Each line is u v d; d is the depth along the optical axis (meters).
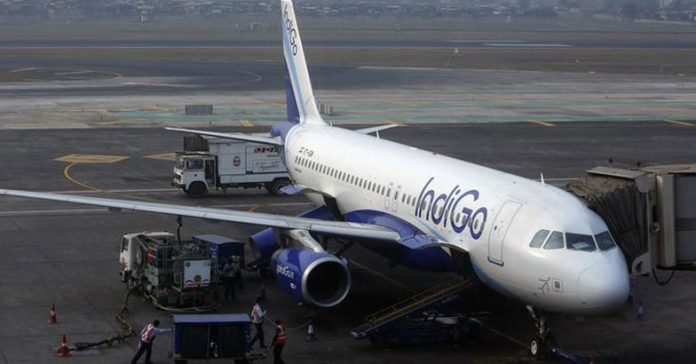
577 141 95.81
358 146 51.44
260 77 161.75
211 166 69.25
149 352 35.84
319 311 43.06
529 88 148.75
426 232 41.06
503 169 79.50
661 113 119.88
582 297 33.16
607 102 131.25
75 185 71.12
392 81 157.00
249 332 36.44
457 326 39.12
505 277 36.19
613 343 39.62
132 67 177.12
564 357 36.75
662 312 44.06
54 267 49.59
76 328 40.09
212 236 48.19
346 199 49.56
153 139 94.06
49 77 156.00
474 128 104.12
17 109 114.50
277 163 70.25
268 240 47.97
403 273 49.03
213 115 112.25
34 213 61.97
